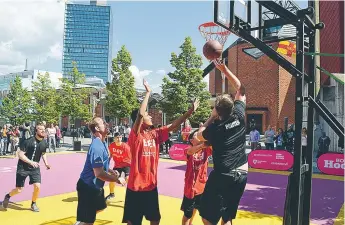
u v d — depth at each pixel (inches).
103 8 5600.4
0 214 261.4
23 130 760.3
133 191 162.9
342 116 714.2
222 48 159.2
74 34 5546.3
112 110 1044.5
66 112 1155.9
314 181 457.1
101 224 237.3
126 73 1048.2
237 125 135.2
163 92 938.1
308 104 171.3
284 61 163.0
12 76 3275.1
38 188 272.4
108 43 5585.6
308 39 175.9
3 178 451.5
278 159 552.1
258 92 1190.3
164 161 652.1
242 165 135.6
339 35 691.4
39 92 1306.6
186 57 948.0
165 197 340.8
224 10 163.3
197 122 917.2
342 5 684.7
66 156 737.0
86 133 1481.3
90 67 5536.4
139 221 164.2
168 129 175.8
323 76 732.0
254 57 1144.2
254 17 181.0
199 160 202.2
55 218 251.6
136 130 164.4
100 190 180.5
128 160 307.0
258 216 273.7
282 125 1154.0
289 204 160.4
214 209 131.8
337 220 270.4
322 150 616.7
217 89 1270.9
